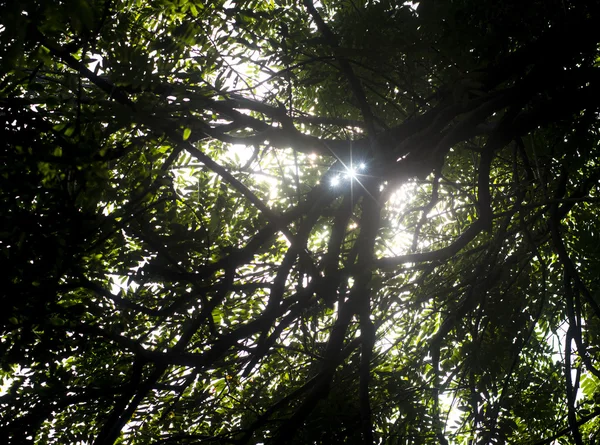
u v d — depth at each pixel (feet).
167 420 13.25
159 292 11.53
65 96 9.10
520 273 17.53
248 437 11.68
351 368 14.56
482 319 16.87
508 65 11.50
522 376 17.37
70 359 12.16
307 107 15.42
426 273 15.79
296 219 12.34
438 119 11.53
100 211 8.73
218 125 11.46
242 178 13.12
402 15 11.64
